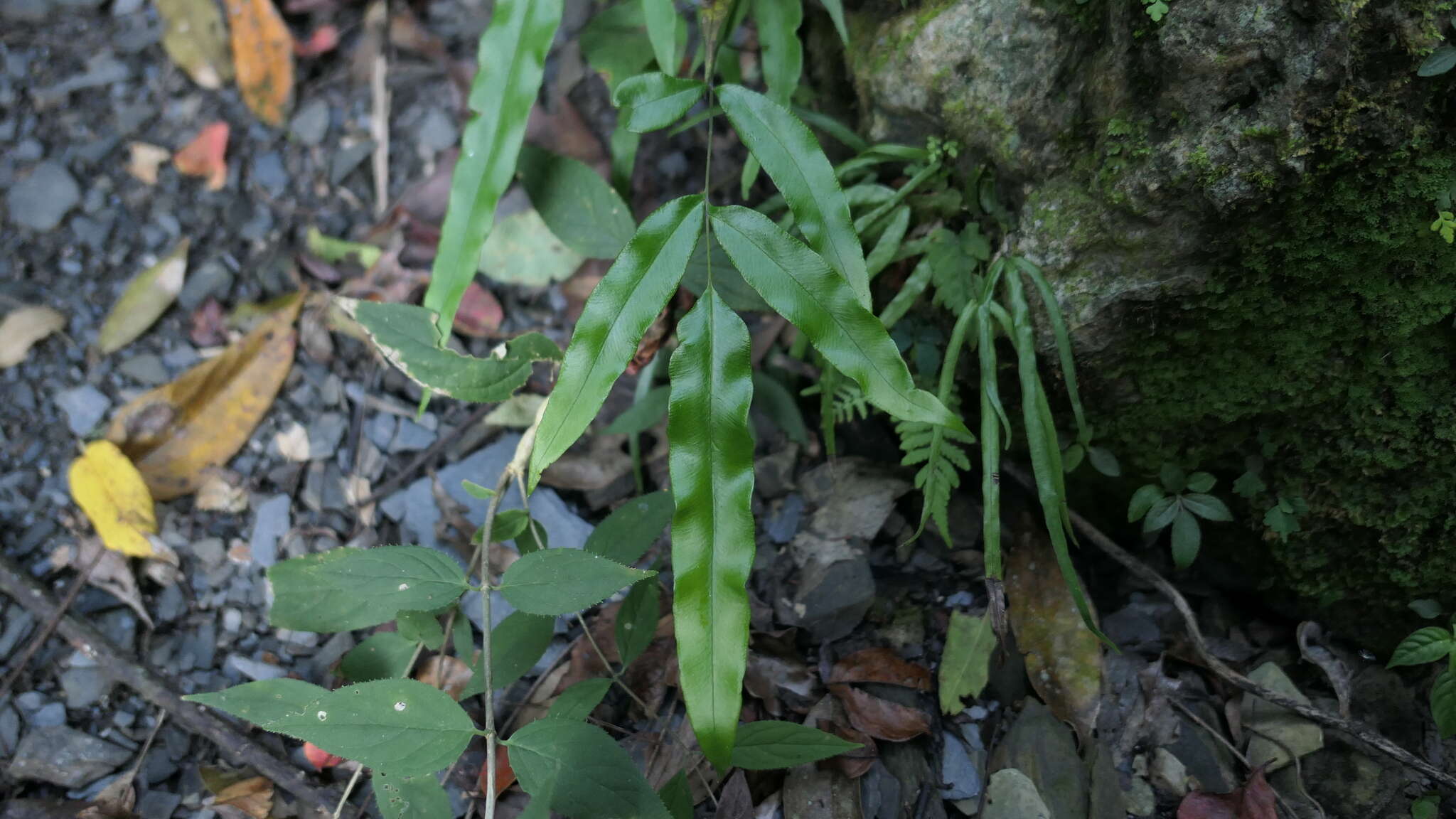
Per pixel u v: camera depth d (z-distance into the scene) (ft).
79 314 2.39
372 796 1.99
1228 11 1.73
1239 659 2.06
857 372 1.65
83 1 2.64
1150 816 1.94
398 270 2.43
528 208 2.46
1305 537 1.99
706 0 2.03
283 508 2.27
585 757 1.60
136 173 2.51
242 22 2.59
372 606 1.82
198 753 2.05
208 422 2.29
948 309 2.03
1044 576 2.12
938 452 1.93
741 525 1.61
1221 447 1.99
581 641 2.11
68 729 2.06
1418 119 1.70
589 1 2.64
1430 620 1.96
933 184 2.07
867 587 2.10
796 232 2.09
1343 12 1.68
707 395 1.63
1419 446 1.86
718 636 1.60
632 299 1.65
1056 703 2.01
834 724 1.99
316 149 2.57
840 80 2.26
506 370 1.93
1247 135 1.74
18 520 2.22
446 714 1.62
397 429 2.34
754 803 1.94
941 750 1.99
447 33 2.66
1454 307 1.78
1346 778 1.94
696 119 2.02
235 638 2.17
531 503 2.24
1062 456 2.03
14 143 2.51
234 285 2.44
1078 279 1.90
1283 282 1.83
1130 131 1.83
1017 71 1.93
